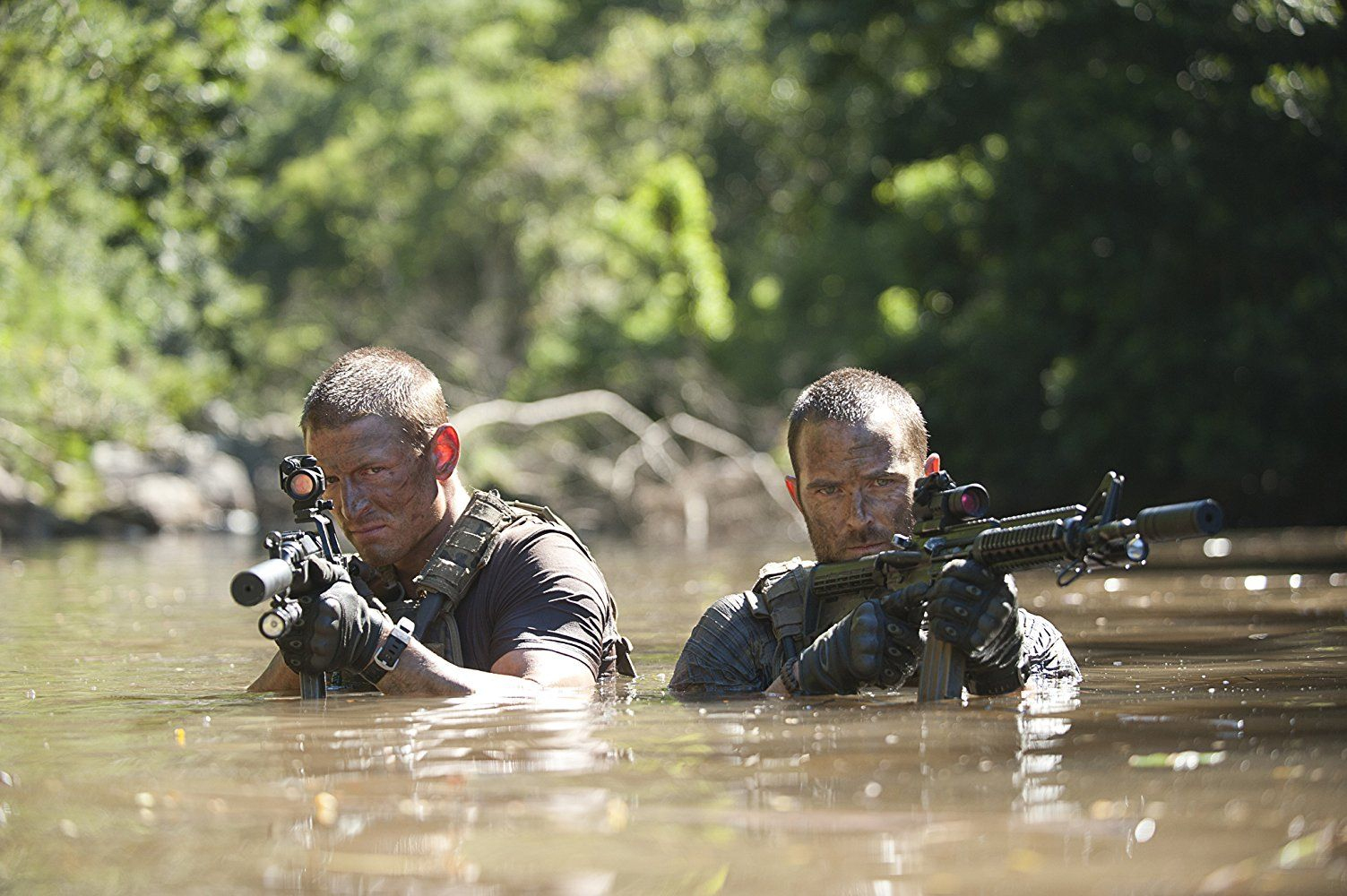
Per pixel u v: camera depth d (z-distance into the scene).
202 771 4.03
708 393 51.84
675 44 56.50
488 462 46.94
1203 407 28.20
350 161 57.03
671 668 7.12
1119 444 29.84
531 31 60.50
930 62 38.25
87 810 3.56
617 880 2.82
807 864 2.89
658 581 15.75
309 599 5.39
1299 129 26.02
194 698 5.95
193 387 43.88
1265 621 8.77
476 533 6.30
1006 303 32.66
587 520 46.72
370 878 2.88
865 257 47.53
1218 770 3.63
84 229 31.53
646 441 45.53
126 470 45.22
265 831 3.28
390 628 5.54
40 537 40.31
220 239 25.75
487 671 6.20
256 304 57.91
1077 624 8.91
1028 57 33.47
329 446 6.24
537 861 2.96
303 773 3.94
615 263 54.44
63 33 21.22
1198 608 9.88
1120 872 2.77
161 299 36.84
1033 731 4.28
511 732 4.57
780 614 5.90
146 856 3.10
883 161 37.81
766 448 50.03
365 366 6.33
